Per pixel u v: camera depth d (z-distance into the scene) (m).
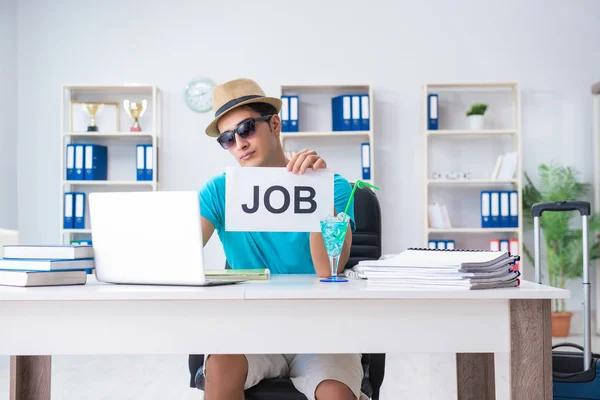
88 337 1.31
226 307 1.31
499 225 5.30
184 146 5.59
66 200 5.35
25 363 1.97
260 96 1.86
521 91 5.60
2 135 5.42
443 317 1.32
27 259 1.48
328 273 1.72
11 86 5.54
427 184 5.39
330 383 1.53
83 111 5.52
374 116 5.59
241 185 1.57
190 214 1.41
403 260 1.45
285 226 1.58
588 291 2.41
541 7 5.61
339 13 5.62
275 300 1.31
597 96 5.52
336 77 5.61
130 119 5.64
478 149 5.59
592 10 5.59
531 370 1.32
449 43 5.61
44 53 5.62
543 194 5.46
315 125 5.61
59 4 5.62
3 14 5.46
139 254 1.46
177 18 5.63
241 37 5.62
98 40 5.63
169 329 1.31
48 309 1.31
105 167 5.57
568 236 5.34
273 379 1.66
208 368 1.54
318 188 1.59
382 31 5.61
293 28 5.62
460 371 1.95
